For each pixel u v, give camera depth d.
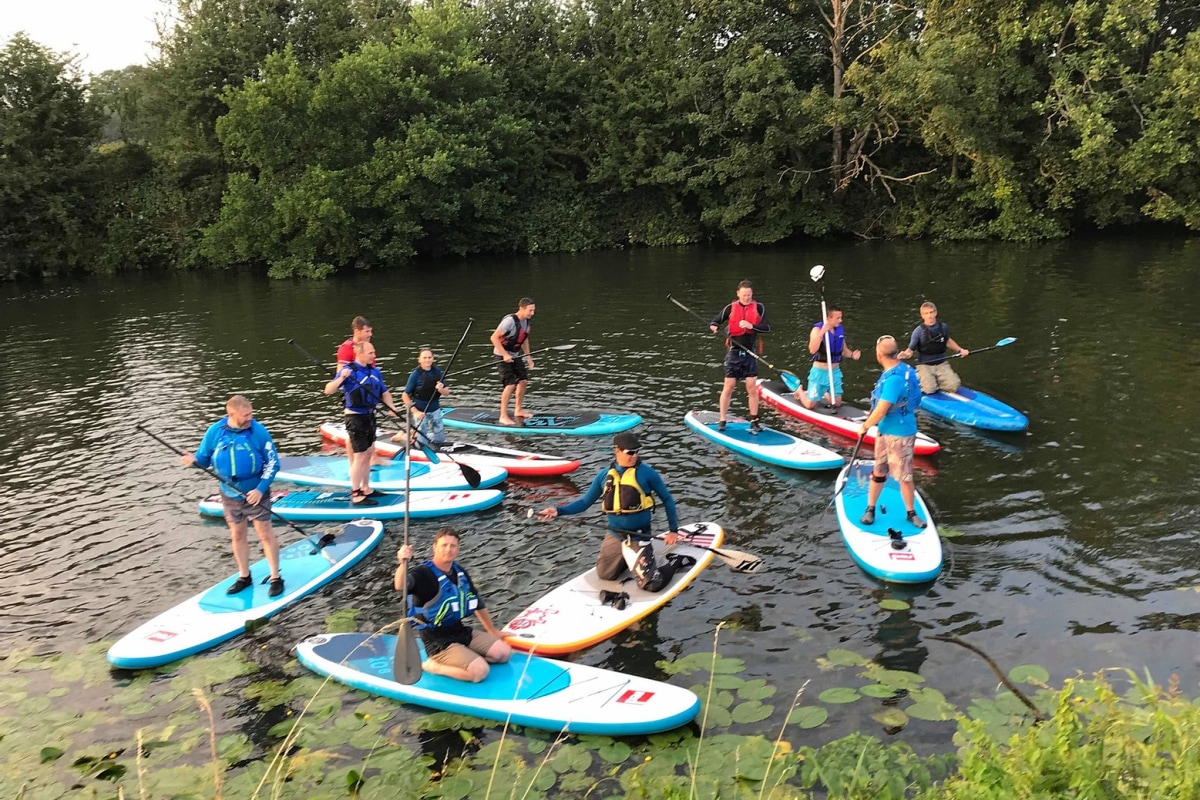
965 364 13.70
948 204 32.94
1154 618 6.17
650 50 35.03
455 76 32.72
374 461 10.26
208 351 17.69
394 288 26.70
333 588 7.30
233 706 5.69
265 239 31.55
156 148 36.25
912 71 27.80
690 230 36.84
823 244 33.75
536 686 5.57
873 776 4.60
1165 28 29.86
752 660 5.92
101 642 6.57
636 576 6.76
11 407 13.81
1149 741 4.05
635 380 13.88
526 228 36.38
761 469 9.64
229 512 6.91
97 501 9.48
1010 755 3.74
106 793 4.88
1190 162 27.84
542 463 9.89
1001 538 7.57
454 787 4.82
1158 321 15.74
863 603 6.62
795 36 33.50
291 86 29.81
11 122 32.72
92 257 34.59
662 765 4.91
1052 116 28.06
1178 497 8.17
